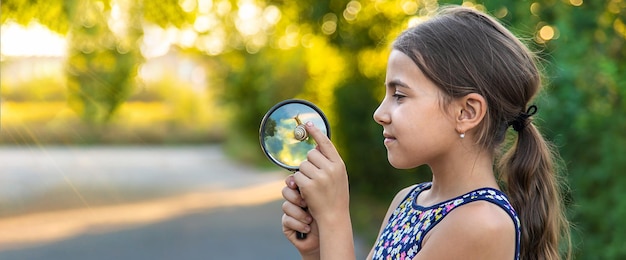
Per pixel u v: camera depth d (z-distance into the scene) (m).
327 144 1.65
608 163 4.04
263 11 8.99
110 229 8.98
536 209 1.72
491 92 1.54
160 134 24.89
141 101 23.12
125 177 14.66
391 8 8.86
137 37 7.17
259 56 12.38
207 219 10.02
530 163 1.71
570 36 3.99
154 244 8.13
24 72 7.17
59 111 8.61
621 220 3.97
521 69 1.58
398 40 1.59
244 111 16.89
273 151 1.70
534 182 1.72
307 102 1.70
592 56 4.05
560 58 3.97
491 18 1.63
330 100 10.65
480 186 1.54
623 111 4.07
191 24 7.68
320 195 1.62
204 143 26.36
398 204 1.82
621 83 3.91
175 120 25.45
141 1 7.16
